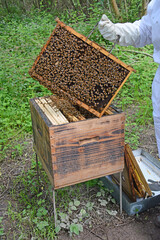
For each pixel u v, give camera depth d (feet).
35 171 9.20
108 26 6.37
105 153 6.46
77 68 5.93
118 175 7.64
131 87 14.74
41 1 31.53
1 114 12.19
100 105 6.12
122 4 26.53
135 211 7.30
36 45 19.61
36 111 6.57
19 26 23.48
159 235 6.81
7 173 9.29
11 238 6.84
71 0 32.07
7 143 10.94
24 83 14.79
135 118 12.57
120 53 17.02
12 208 7.76
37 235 6.79
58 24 5.68
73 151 6.08
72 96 6.17
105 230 6.98
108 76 5.90
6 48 19.56
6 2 34.55
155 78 6.93
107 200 7.95
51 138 5.74
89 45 5.70
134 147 10.45
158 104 6.94
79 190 8.33
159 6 6.15
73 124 5.83
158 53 6.64
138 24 6.70
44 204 7.77
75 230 6.77
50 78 6.20
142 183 7.28
